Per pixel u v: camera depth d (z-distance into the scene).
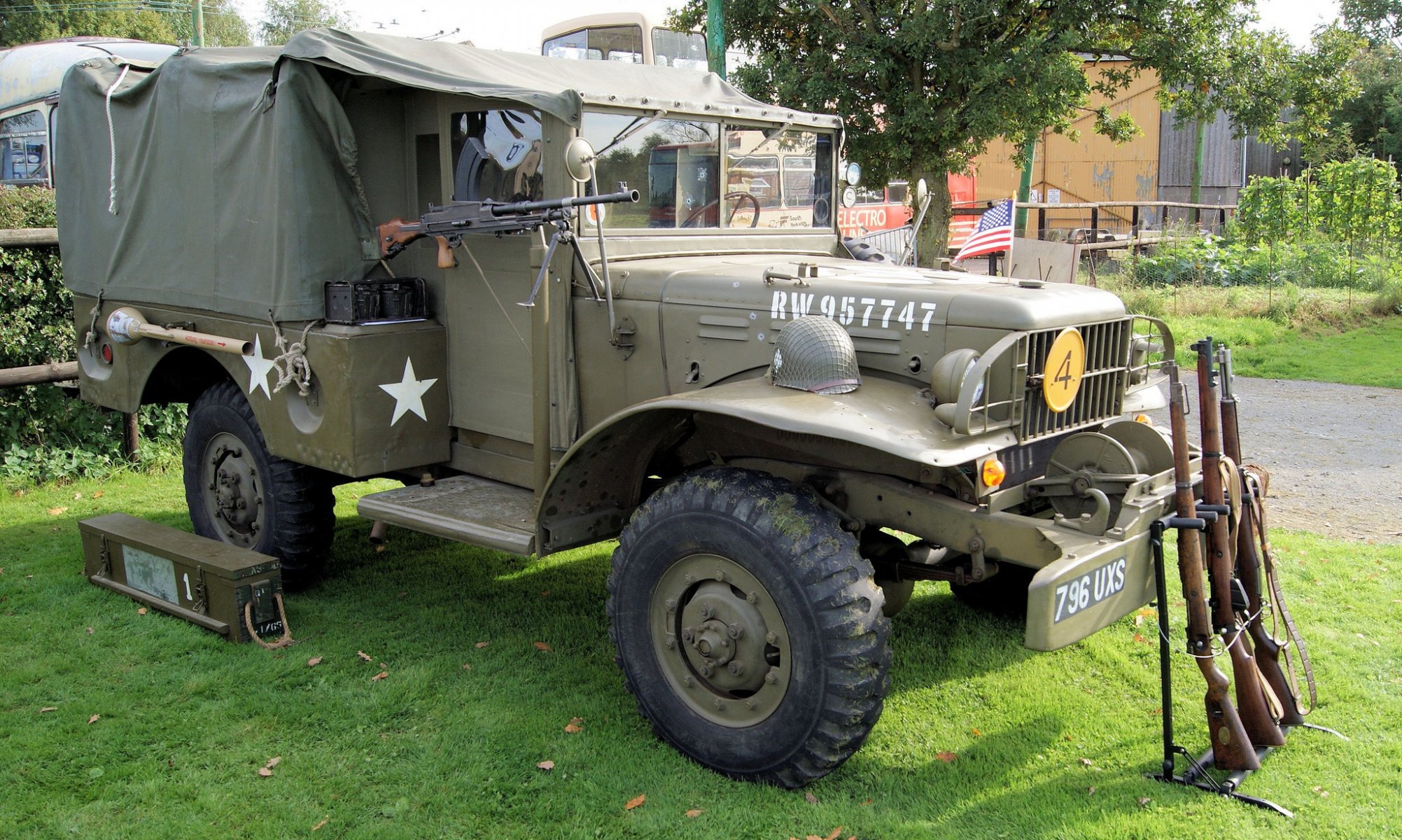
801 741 3.00
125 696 3.73
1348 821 2.96
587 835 2.94
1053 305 3.15
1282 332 12.30
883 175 11.68
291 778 3.23
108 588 4.73
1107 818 3.00
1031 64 10.42
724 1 11.68
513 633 4.33
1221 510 3.10
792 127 4.60
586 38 11.34
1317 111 12.21
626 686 3.46
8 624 4.36
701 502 3.13
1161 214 22.17
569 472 3.43
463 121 4.05
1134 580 3.05
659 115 3.99
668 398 3.11
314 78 4.05
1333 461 7.15
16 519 5.84
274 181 4.18
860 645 2.91
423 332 4.26
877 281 3.44
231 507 4.79
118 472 6.73
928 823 2.99
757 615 3.08
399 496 4.11
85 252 5.38
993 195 23.16
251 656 4.07
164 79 4.73
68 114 5.33
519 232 3.72
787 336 3.20
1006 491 3.24
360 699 3.72
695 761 3.29
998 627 4.38
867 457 3.21
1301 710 3.49
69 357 6.75
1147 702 3.72
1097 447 3.30
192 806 3.08
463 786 3.17
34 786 3.17
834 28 11.30
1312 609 4.44
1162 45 11.33
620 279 3.81
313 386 4.24
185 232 4.74
